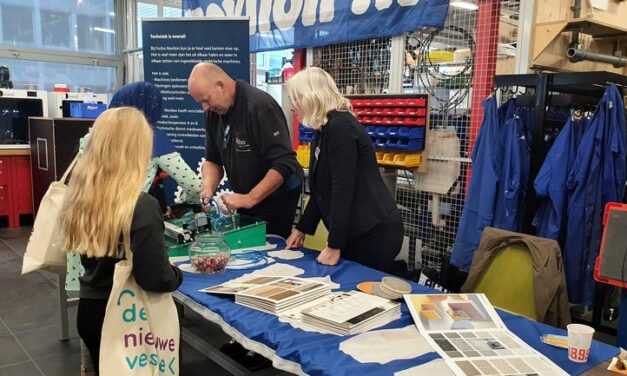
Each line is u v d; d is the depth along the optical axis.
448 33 3.39
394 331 1.45
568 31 3.11
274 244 2.43
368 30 3.74
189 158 3.94
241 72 3.84
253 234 2.38
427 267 3.32
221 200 2.37
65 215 1.41
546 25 2.89
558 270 2.09
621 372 1.23
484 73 3.21
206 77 2.36
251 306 1.63
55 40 6.84
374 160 2.16
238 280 1.86
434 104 3.50
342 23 3.93
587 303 2.68
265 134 2.39
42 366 2.68
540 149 2.78
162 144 2.28
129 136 1.41
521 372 1.21
